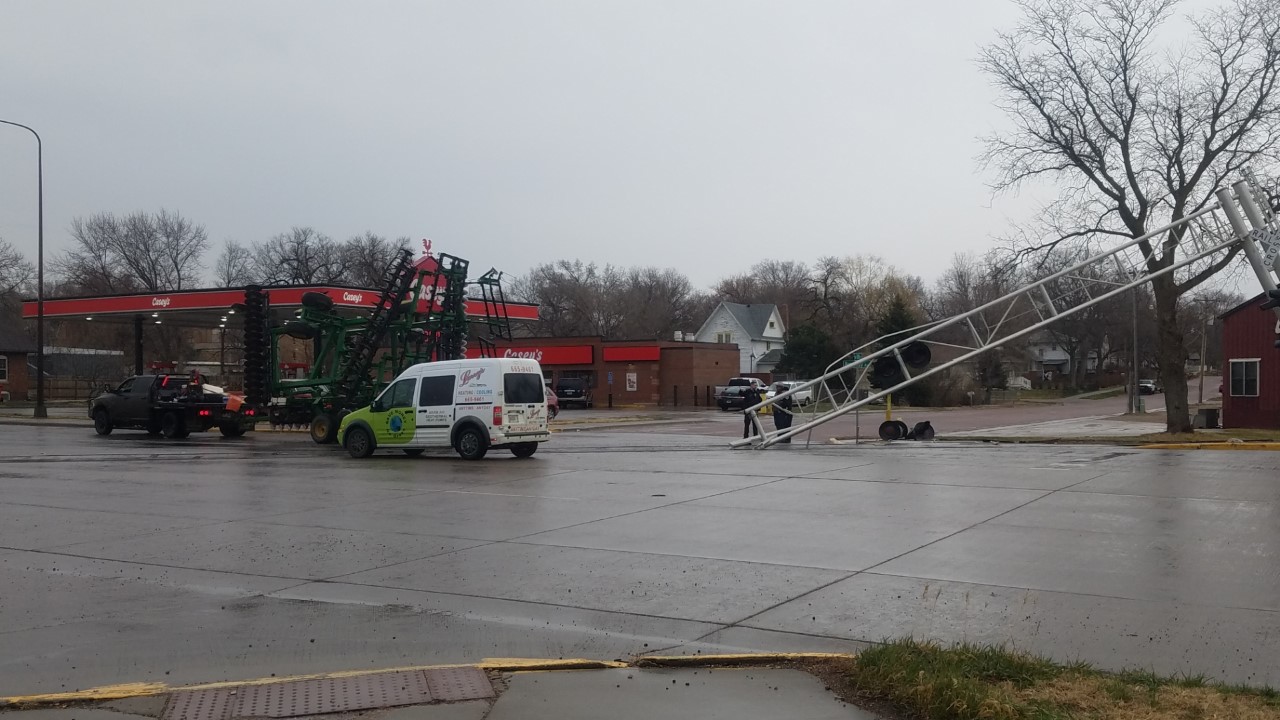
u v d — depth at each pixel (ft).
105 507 45.80
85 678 20.12
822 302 280.72
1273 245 63.93
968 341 228.43
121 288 287.69
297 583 29.43
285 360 244.42
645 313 354.33
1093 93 91.81
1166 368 91.71
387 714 17.43
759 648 22.09
